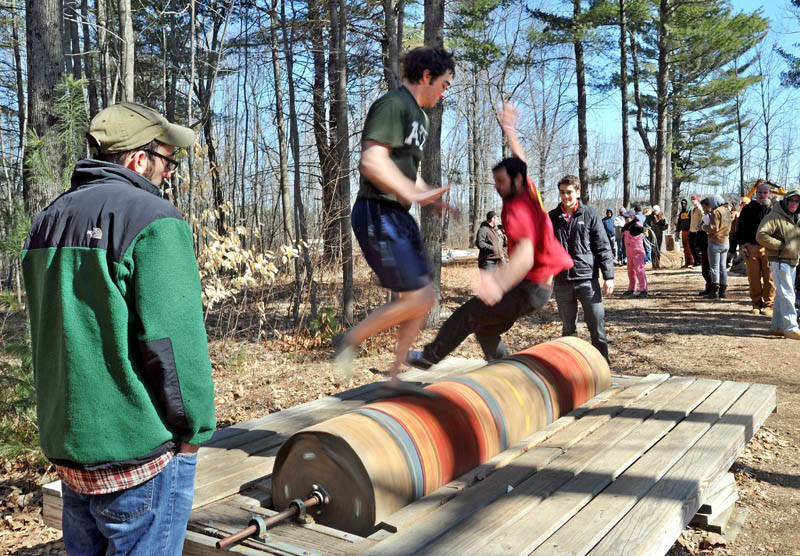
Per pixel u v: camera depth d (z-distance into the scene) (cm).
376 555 259
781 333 991
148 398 198
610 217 2138
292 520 307
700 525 424
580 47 2856
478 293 363
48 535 468
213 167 1012
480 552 260
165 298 193
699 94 3219
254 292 1430
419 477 316
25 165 582
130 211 196
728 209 1384
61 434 196
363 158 294
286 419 475
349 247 1180
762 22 2794
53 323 201
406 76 310
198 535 295
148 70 1852
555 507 302
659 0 2933
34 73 617
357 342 311
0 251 562
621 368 856
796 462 532
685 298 1431
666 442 397
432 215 1136
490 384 399
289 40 1455
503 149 4034
